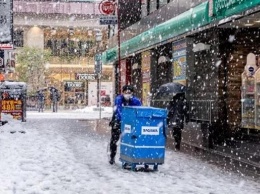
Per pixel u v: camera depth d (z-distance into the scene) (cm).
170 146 1830
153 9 2764
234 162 1366
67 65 6494
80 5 6494
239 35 1878
